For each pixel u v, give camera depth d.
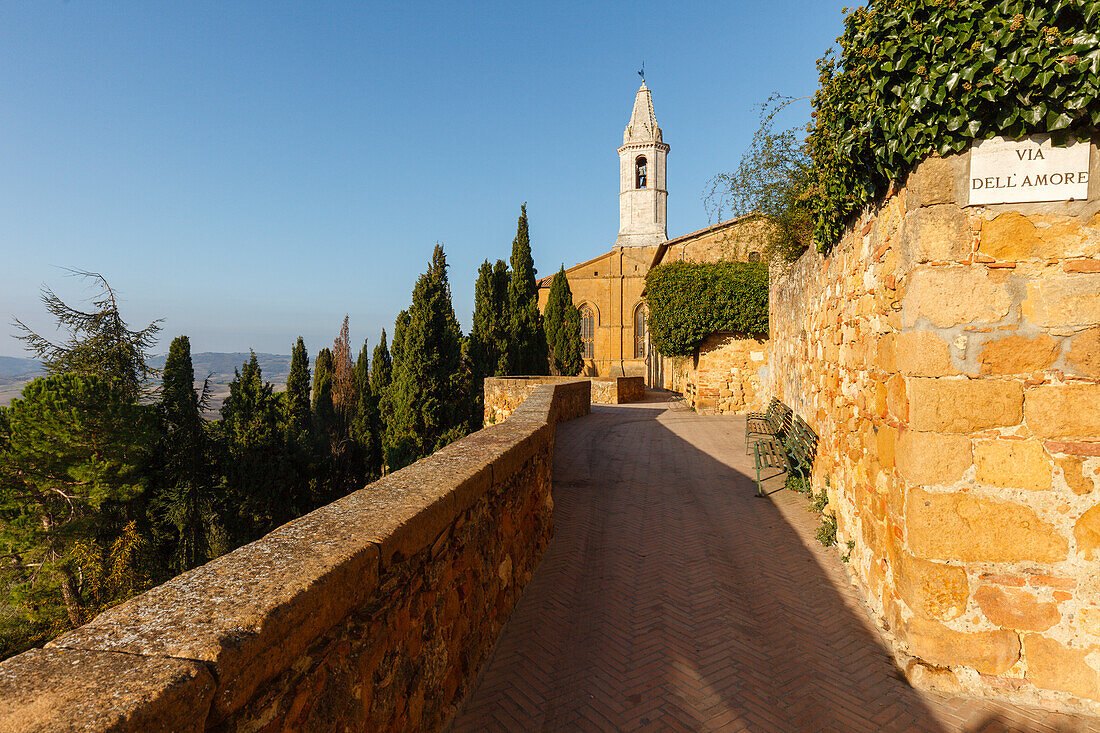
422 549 2.63
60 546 17.08
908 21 3.33
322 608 1.76
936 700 3.29
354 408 40.81
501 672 3.57
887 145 3.62
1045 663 3.23
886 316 4.04
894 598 3.78
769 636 4.01
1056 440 3.21
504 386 17.47
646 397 26.44
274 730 1.58
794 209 9.40
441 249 24.55
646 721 3.11
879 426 4.21
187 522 20.58
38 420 16.80
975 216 3.30
